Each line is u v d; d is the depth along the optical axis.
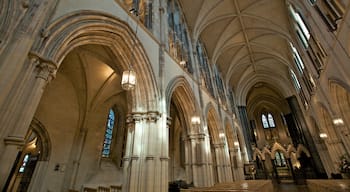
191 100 10.57
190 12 15.27
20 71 3.12
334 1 7.29
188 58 13.32
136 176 5.71
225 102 19.91
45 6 3.71
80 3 4.83
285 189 14.04
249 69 25.66
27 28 3.27
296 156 21.89
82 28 4.81
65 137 10.55
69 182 9.80
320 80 12.02
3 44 2.92
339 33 7.55
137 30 7.34
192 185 8.95
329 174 18.11
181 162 16.03
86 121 11.55
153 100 7.03
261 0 15.05
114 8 6.29
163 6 11.20
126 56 6.80
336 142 13.87
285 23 15.63
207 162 9.73
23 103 3.09
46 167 9.35
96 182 10.73
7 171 2.62
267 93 33.25
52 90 10.30
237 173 16.23
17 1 3.30
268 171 24.06
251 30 18.50
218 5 15.43
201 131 10.41
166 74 8.63
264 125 36.56
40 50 3.49
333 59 8.78
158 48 8.75
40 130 9.73
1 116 2.74
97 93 11.93
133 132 6.70
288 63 20.27
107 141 12.81
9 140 2.74
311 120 19.59
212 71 18.12
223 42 18.88
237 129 20.70
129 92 7.35
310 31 10.86
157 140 6.43
